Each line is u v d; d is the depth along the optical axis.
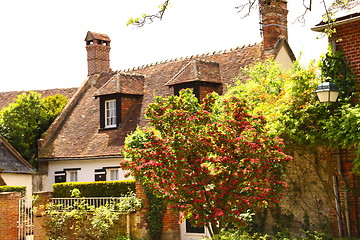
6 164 29.61
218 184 14.48
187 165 14.20
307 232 16.06
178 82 26.31
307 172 16.81
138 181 20.47
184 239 20.52
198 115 14.46
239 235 16.61
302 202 16.91
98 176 28.08
